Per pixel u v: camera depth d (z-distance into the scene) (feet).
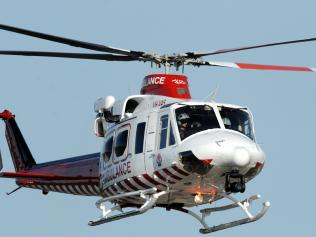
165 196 231.91
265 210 231.09
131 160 229.86
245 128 226.58
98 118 244.42
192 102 225.15
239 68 239.09
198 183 223.30
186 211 243.60
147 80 242.99
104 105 240.12
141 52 237.25
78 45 224.12
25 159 305.12
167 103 231.50
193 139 217.77
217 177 220.02
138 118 231.91
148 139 227.20
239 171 217.56
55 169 281.13
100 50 229.25
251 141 220.23
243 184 219.00
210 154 213.87
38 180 285.43
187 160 217.56
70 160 279.08
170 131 222.28
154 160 224.12
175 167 219.00
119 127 236.43
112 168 236.84
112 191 238.68
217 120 223.10
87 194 272.72
